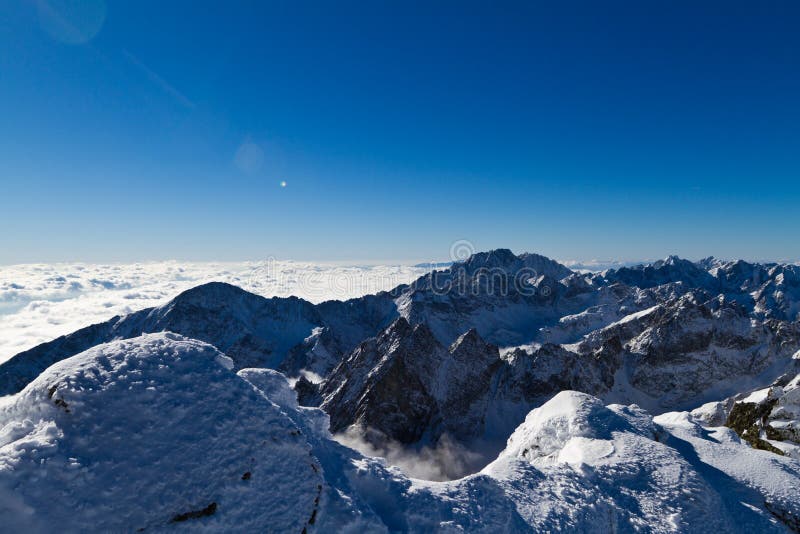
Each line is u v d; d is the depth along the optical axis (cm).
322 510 1142
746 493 2442
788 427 4197
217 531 970
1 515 826
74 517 878
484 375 17750
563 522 1605
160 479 988
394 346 16062
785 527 2152
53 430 984
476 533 1359
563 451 2858
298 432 1246
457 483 1576
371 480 1409
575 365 19012
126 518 916
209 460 1060
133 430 1042
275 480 1109
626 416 3309
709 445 3105
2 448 916
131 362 1185
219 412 1162
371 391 13762
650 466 2341
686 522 1944
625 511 1919
